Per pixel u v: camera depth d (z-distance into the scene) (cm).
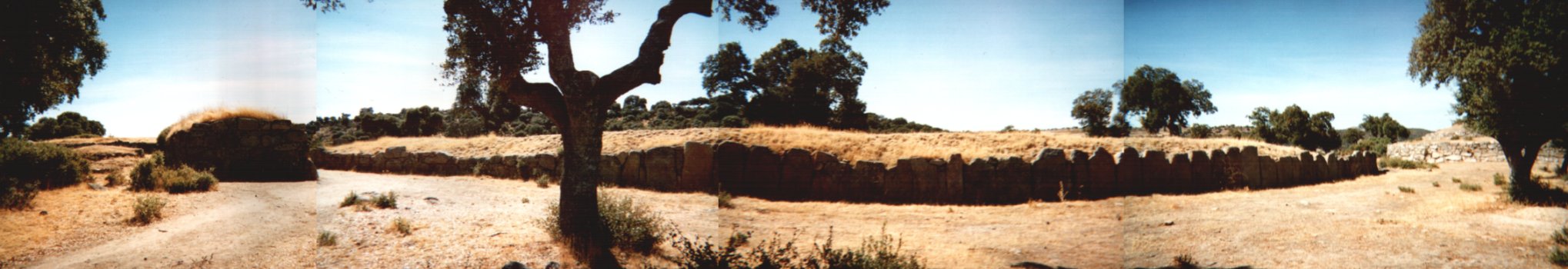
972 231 674
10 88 1393
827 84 1059
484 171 1795
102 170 1336
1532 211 611
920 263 554
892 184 1048
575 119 746
